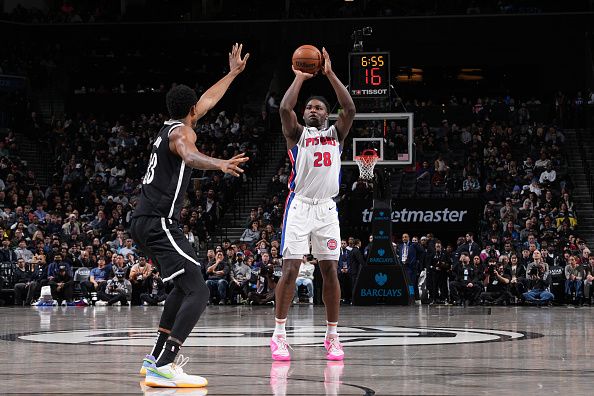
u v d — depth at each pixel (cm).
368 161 1911
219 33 3691
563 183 2686
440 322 1288
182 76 3653
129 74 3672
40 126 3403
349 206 2491
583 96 3388
